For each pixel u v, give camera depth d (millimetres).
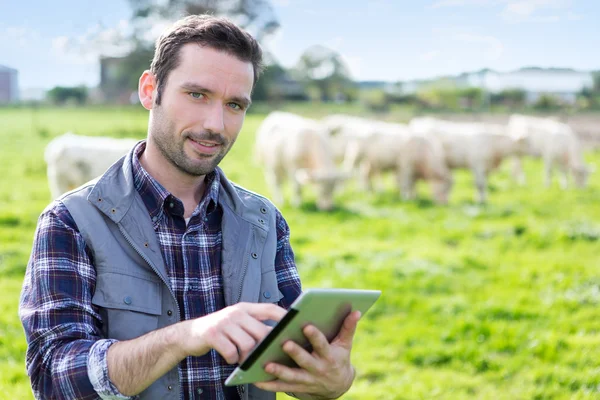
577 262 9039
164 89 1848
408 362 5535
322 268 8383
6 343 5273
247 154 22484
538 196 16500
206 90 1803
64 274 1742
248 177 17078
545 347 5758
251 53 1874
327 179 13250
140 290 1801
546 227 11195
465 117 41469
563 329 6355
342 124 17844
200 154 1844
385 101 63562
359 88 75812
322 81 75000
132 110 51312
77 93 65875
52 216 1803
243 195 2074
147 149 1945
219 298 1917
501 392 4977
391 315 6734
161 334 1603
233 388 1925
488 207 14203
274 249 2033
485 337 6090
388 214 12969
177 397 1794
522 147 17234
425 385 5035
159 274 1815
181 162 1852
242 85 1847
